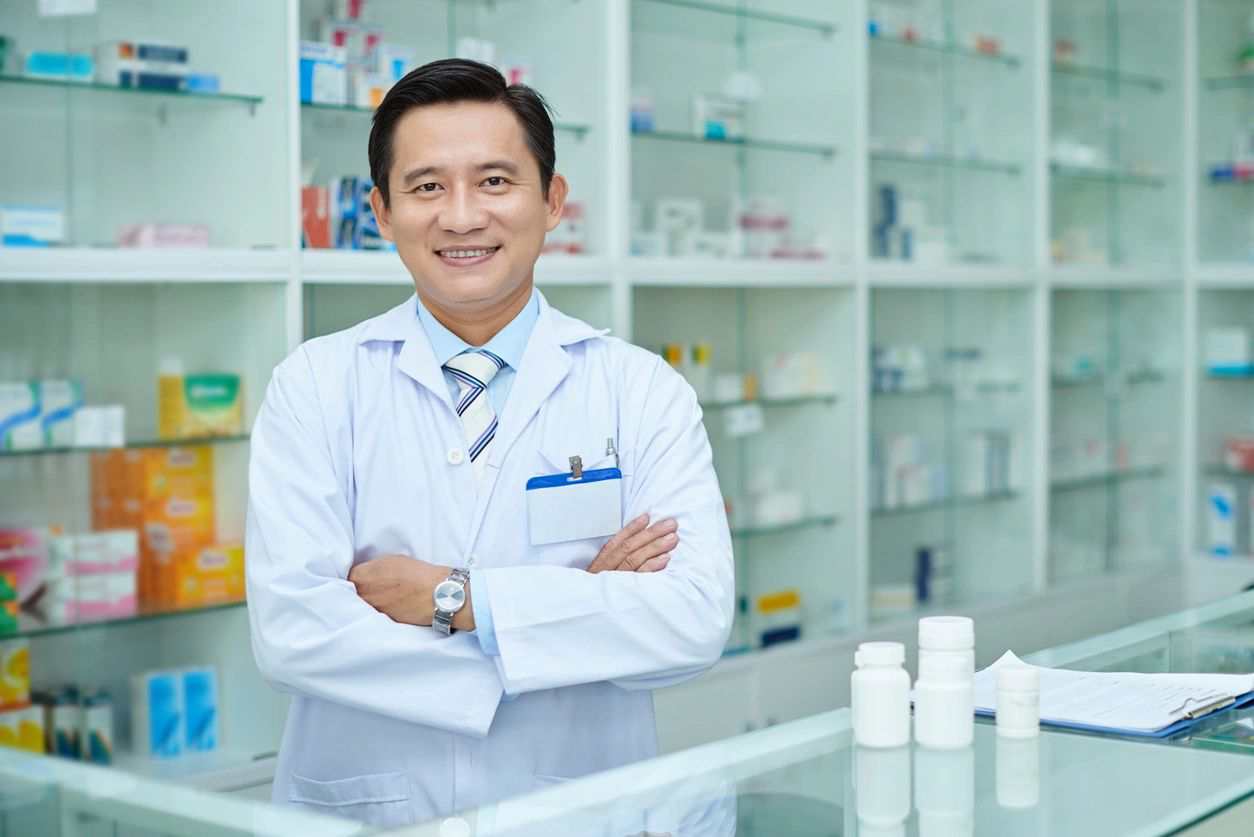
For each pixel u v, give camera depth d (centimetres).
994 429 454
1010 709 133
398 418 172
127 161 295
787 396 393
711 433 381
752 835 106
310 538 166
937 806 113
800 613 400
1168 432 501
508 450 172
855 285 387
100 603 284
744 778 120
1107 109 483
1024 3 442
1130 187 495
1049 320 453
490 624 162
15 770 119
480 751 167
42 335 280
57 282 280
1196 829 111
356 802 169
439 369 172
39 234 271
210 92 287
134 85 278
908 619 407
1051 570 464
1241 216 498
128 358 292
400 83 165
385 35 318
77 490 285
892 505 416
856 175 386
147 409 295
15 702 276
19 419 275
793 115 395
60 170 285
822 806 113
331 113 299
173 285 295
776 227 395
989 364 452
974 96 445
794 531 400
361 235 296
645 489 177
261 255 274
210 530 299
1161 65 494
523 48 342
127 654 293
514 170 164
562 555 173
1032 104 443
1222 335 491
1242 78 487
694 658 167
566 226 331
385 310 306
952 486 438
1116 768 123
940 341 439
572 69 336
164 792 113
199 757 293
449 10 332
